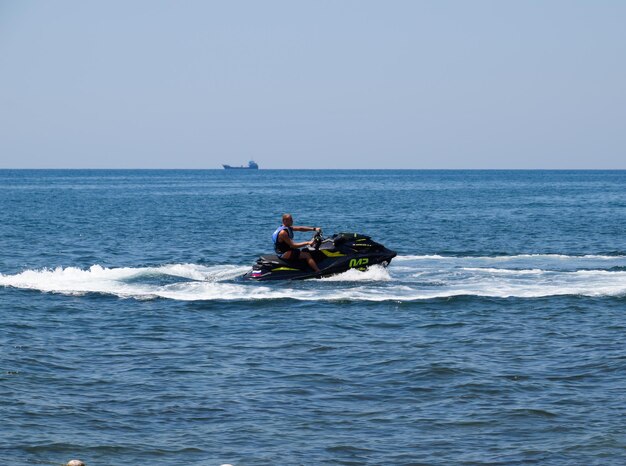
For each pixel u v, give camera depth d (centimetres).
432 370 2412
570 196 15975
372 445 1869
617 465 1742
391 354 2606
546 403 2120
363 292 3581
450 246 6012
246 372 2419
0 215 9800
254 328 2986
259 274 3853
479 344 2727
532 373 2380
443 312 3219
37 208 11638
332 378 2355
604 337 2797
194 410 2091
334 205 12888
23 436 1903
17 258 5300
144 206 12388
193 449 1845
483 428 1961
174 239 6606
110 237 6794
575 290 3606
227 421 2016
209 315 3200
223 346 2731
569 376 2345
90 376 2375
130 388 2264
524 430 1944
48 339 2822
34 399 2159
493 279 3906
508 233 7125
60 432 1936
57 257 5359
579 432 1922
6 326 2997
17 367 2452
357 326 3003
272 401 2158
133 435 1927
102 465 1759
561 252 5550
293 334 2889
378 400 2167
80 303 3412
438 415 2050
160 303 3409
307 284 3750
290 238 3900
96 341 2798
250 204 13212
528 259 4744
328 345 2730
